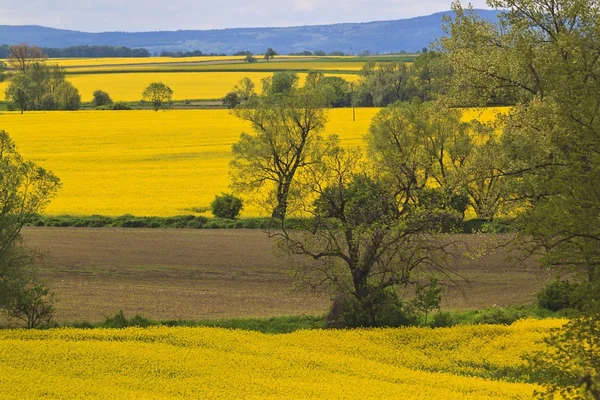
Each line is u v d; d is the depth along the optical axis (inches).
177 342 1942.7
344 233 2250.2
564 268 1309.1
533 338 1958.7
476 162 2327.8
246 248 3378.4
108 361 1732.3
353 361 1770.4
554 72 1494.8
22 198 2233.0
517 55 2349.9
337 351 1887.3
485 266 3026.6
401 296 2588.6
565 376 1176.2
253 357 1790.1
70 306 2524.6
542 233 1283.2
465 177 2347.4
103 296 2657.5
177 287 2787.9
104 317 2393.0
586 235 1227.2
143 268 3056.1
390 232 2236.7
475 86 2502.5
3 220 2161.7
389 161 2534.5
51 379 1588.3
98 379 1600.6
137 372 1649.9
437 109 2642.7
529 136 2140.7
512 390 1524.4
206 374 1640.0
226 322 2288.4
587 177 1230.9
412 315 2298.2
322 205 2288.4
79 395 1475.1
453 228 2405.3
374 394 1461.6
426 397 1441.9
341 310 2203.5
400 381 1614.2
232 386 1540.4
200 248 3388.3
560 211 1241.4
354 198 2245.3
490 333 2027.6
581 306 1245.7
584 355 1179.9
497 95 2541.8
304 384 1551.4
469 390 1533.0
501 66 2384.4
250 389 1508.4
